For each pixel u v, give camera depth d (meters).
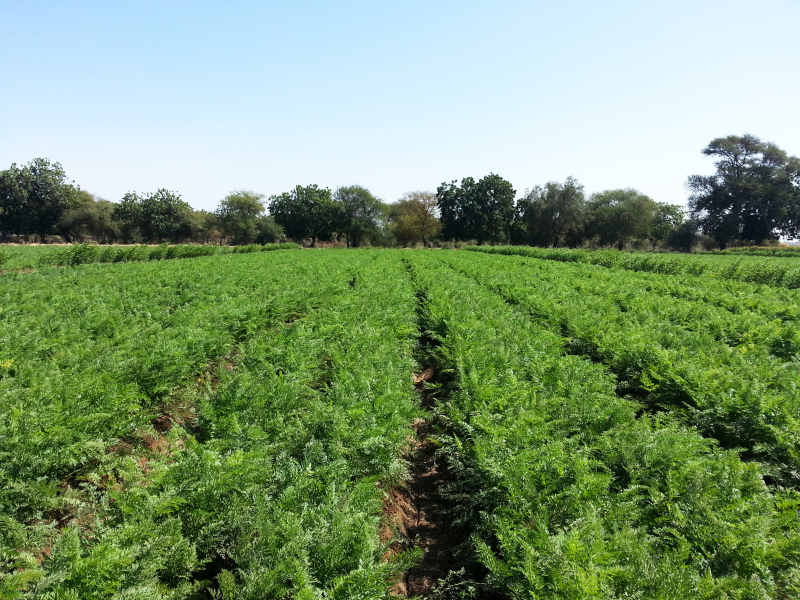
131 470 5.46
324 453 6.20
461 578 5.45
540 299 15.84
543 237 82.94
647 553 4.34
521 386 7.93
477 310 14.54
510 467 5.54
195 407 7.92
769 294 18.08
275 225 95.06
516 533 4.73
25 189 75.38
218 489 5.12
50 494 5.25
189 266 29.39
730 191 77.06
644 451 6.00
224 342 11.02
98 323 12.00
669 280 22.77
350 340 10.89
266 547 4.53
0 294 16.33
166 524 4.52
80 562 3.79
